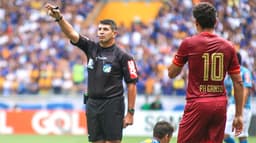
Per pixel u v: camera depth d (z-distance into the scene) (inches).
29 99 1593.3
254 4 1961.1
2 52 1882.4
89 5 2160.4
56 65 1798.7
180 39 1967.3
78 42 649.0
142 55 1856.5
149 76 1756.9
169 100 1560.0
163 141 649.6
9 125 1457.9
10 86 1739.7
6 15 2075.5
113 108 653.3
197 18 557.3
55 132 1448.1
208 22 555.2
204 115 550.0
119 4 2158.0
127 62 653.3
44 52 1871.3
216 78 551.8
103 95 650.8
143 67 1776.6
